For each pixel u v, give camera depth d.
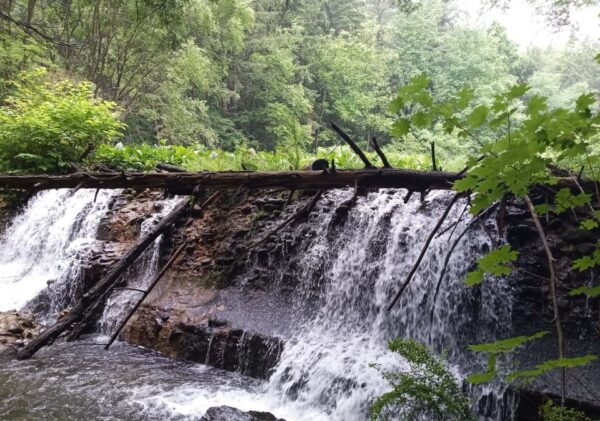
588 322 4.18
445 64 27.05
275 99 25.25
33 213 9.67
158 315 6.04
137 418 4.08
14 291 7.75
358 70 25.08
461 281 4.93
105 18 16.33
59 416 4.04
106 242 7.78
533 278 4.55
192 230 7.05
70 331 6.21
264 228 6.54
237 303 5.96
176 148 10.80
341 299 5.70
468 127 1.71
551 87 24.98
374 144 3.76
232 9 21.14
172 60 18.94
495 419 3.74
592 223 1.93
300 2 28.23
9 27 14.02
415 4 13.43
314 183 4.04
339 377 4.46
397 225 5.59
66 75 14.80
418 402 3.13
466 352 4.62
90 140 10.12
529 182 1.67
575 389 3.55
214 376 5.11
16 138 9.80
